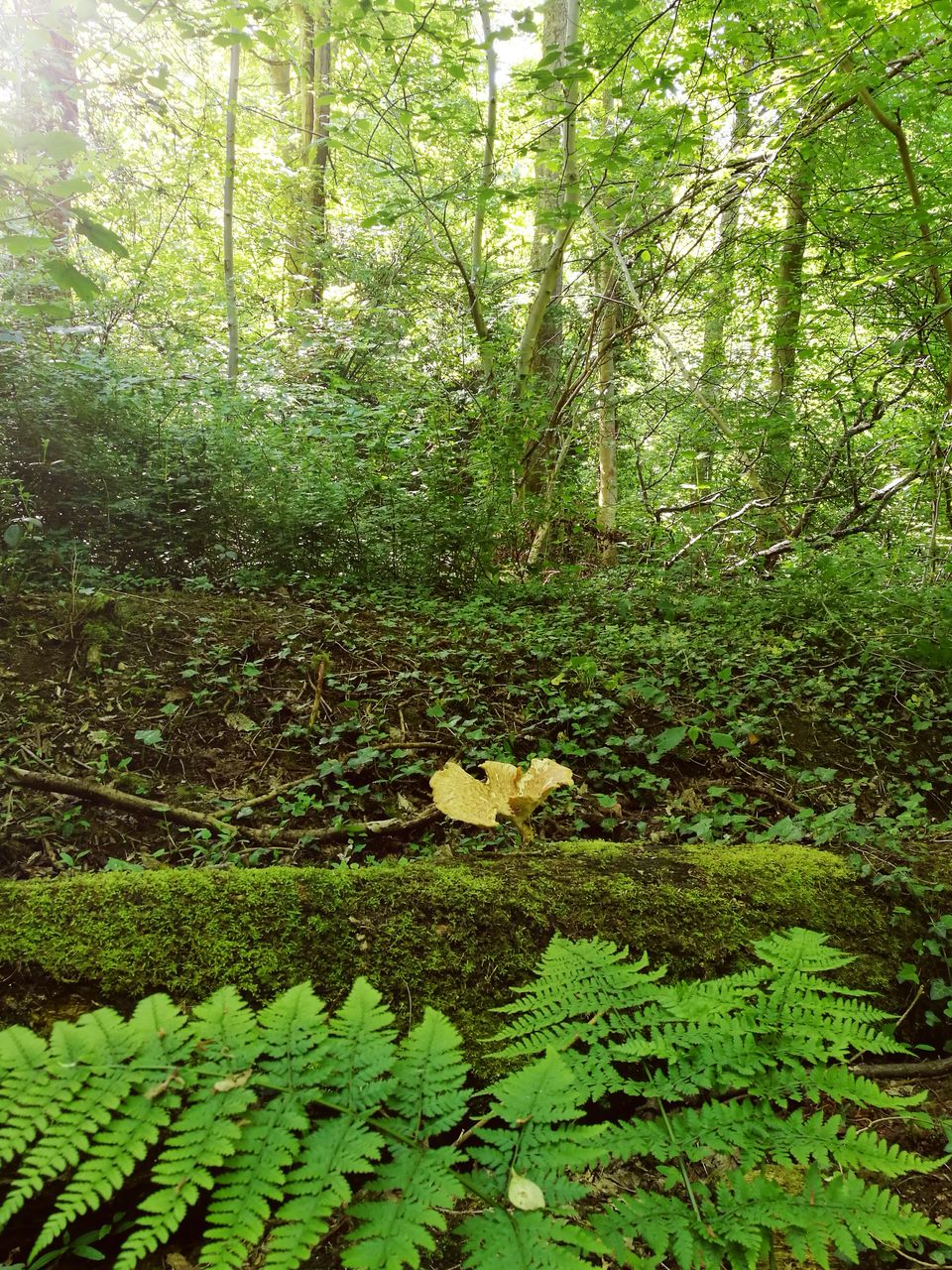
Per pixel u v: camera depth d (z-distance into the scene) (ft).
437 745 13.12
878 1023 7.48
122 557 17.84
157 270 31.07
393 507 20.98
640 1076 6.33
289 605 17.94
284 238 36.35
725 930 7.69
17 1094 3.59
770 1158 4.38
